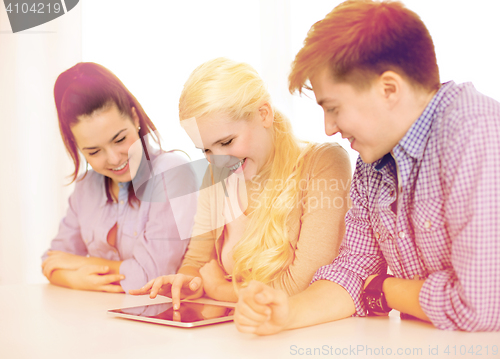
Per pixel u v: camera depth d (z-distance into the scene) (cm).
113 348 57
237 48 159
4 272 184
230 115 91
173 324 68
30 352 56
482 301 57
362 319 71
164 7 171
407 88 64
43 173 185
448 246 65
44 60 186
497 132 57
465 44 122
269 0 153
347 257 80
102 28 179
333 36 65
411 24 64
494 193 56
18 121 187
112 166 128
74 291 114
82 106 123
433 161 64
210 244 113
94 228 137
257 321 56
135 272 120
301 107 142
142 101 153
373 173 77
